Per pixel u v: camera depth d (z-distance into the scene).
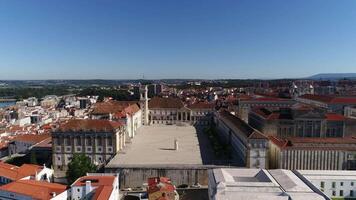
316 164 177.38
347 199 143.88
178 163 186.75
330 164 177.25
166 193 136.38
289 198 115.38
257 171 146.62
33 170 161.50
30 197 125.00
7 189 130.00
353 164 177.12
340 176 147.12
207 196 153.88
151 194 136.00
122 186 172.50
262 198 115.25
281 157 177.12
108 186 131.88
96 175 153.12
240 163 188.25
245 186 125.19
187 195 155.25
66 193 131.62
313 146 180.88
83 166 168.38
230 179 134.88
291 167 177.25
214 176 139.12
